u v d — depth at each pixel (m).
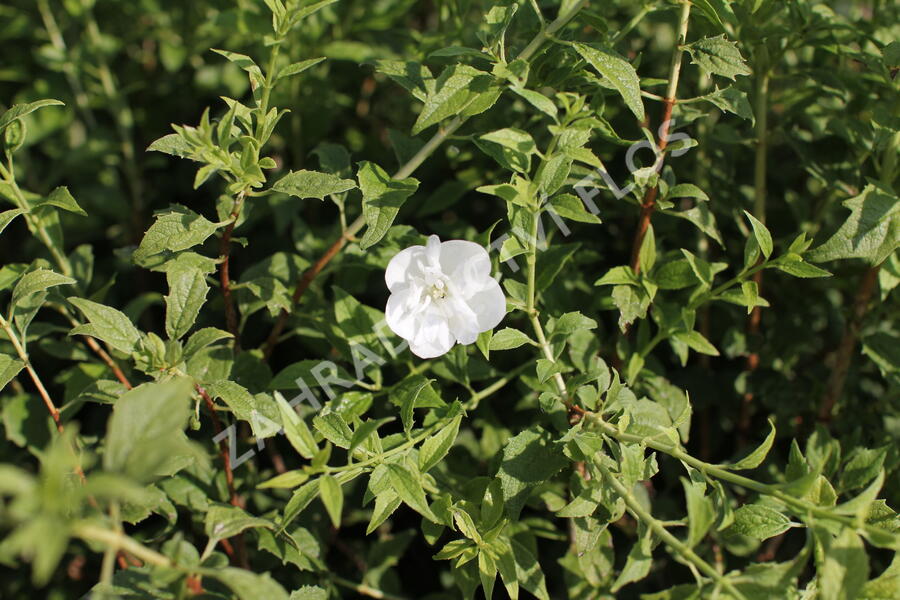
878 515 0.47
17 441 0.53
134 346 0.47
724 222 0.59
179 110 0.67
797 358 0.58
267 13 0.59
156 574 0.42
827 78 0.54
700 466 0.45
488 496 0.48
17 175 0.60
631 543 0.54
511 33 0.56
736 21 0.49
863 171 0.55
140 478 0.40
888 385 0.56
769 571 0.44
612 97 0.56
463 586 0.49
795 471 0.47
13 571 0.55
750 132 0.55
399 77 0.50
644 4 0.49
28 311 0.49
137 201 0.64
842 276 0.56
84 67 0.64
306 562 0.49
